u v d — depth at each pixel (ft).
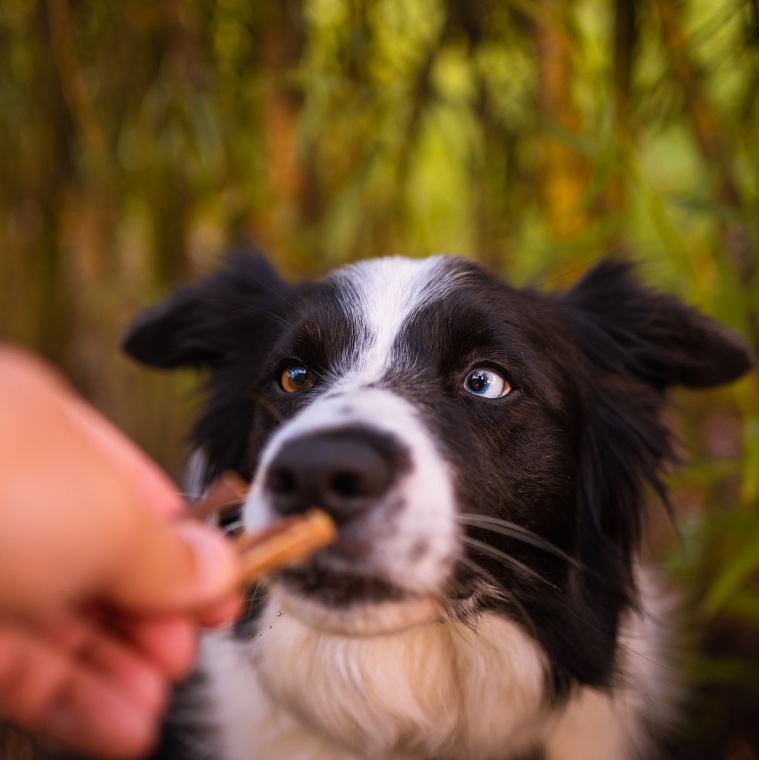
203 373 1.33
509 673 0.99
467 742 1.01
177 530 0.47
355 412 0.79
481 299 0.98
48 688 0.45
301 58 1.66
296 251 1.77
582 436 1.04
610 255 1.27
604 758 1.07
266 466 0.73
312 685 1.00
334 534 0.70
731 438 1.75
